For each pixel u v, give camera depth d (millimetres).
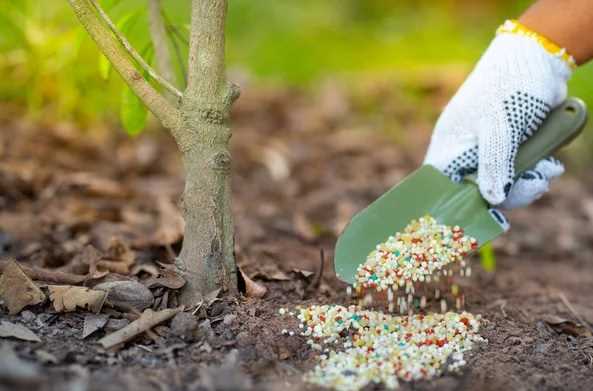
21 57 2258
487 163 1603
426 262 1569
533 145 1626
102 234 1837
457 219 1613
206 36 1539
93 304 1536
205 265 1567
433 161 1644
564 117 1625
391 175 2363
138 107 1695
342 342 1541
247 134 2639
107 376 1429
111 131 2387
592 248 2086
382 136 2730
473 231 1604
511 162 1606
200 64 1543
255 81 3291
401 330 1564
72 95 2250
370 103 3029
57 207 1948
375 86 3162
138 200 2041
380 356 1508
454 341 1557
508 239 2082
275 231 1999
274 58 3510
